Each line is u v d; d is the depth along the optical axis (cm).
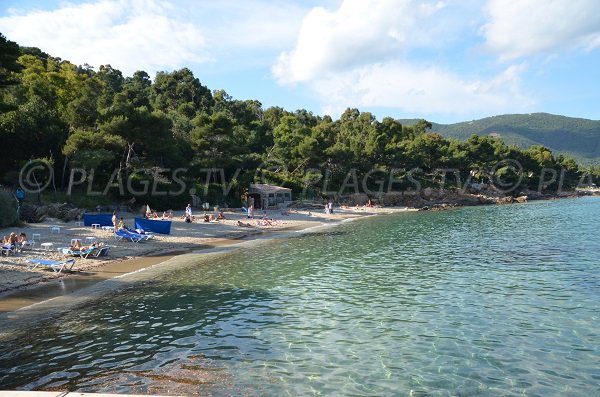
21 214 3681
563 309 1563
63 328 1427
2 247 2386
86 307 1670
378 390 992
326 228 4841
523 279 2042
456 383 1025
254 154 8800
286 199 7669
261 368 1109
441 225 4900
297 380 1041
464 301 1697
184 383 1020
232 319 1522
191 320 1513
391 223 5344
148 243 3316
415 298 1758
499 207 8431
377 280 2103
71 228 3484
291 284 2052
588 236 3519
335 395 968
